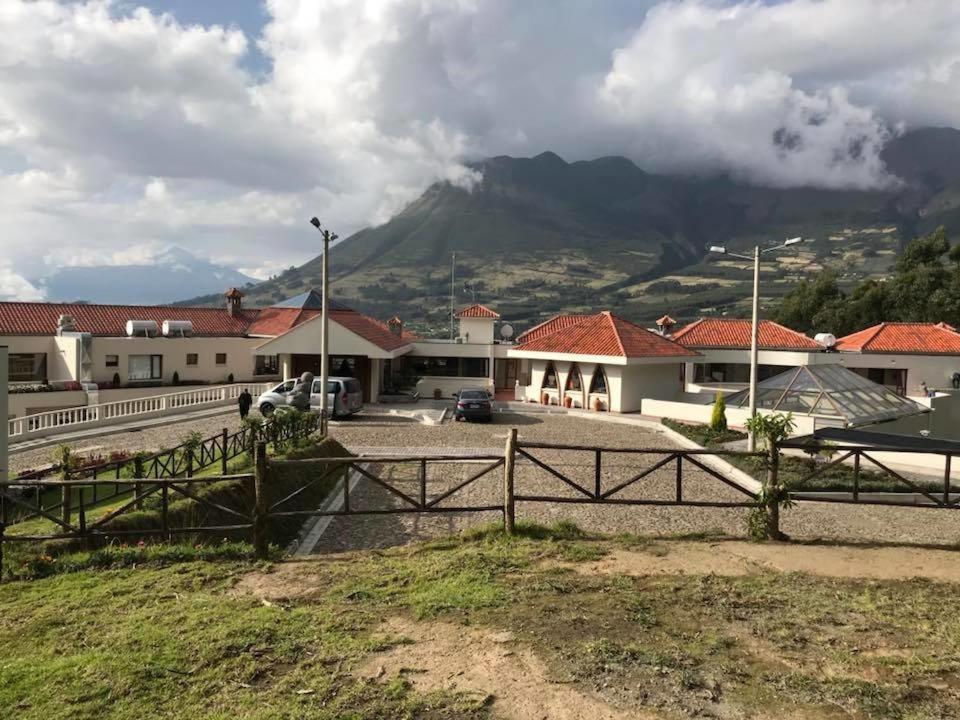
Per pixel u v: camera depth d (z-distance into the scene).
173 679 5.52
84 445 23.69
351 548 12.98
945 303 57.59
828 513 16.28
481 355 47.12
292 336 36.91
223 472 16.03
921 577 7.91
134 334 41.50
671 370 40.03
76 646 6.25
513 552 8.90
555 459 22.38
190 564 8.77
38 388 34.53
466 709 4.91
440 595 7.28
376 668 5.60
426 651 5.91
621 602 7.00
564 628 6.35
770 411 27.69
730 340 45.50
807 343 45.59
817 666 5.53
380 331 43.06
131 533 9.14
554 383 40.91
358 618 6.71
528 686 5.24
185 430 27.53
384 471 20.08
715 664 5.57
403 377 47.41
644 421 32.91
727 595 7.22
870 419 26.27
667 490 18.17
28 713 5.04
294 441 20.02
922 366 44.19
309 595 7.52
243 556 9.09
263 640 6.20
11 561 8.92
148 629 6.54
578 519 14.91
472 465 20.98
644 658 5.65
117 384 39.31
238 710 5.00
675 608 6.84
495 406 39.22
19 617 7.10
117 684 5.44
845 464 21.20
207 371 43.56
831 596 7.21
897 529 14.90
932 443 21.69
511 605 6.97
